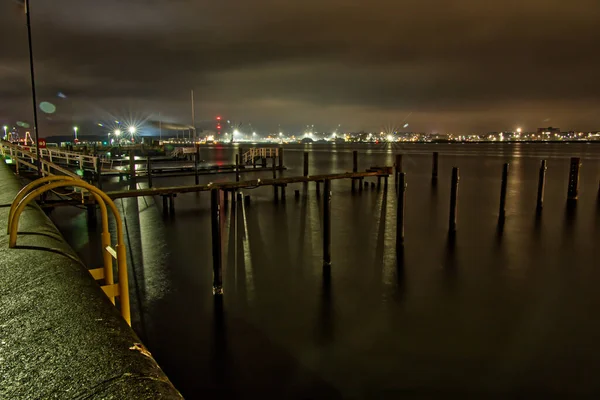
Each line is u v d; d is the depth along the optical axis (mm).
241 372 7832
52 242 3697
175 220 21562
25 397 1509
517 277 12945
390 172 29141
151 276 12945
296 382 7535
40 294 2443
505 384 7457
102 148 66562
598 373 7781
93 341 1879
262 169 44125
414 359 8297
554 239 17562
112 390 1483
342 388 7355
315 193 31219
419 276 12969
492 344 8844
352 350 8594
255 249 16047
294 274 13141
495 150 131750
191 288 11953
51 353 1783
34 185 3572
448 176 45062
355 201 27734
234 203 26188
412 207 25594
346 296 11383
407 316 10180
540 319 10039
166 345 8797
